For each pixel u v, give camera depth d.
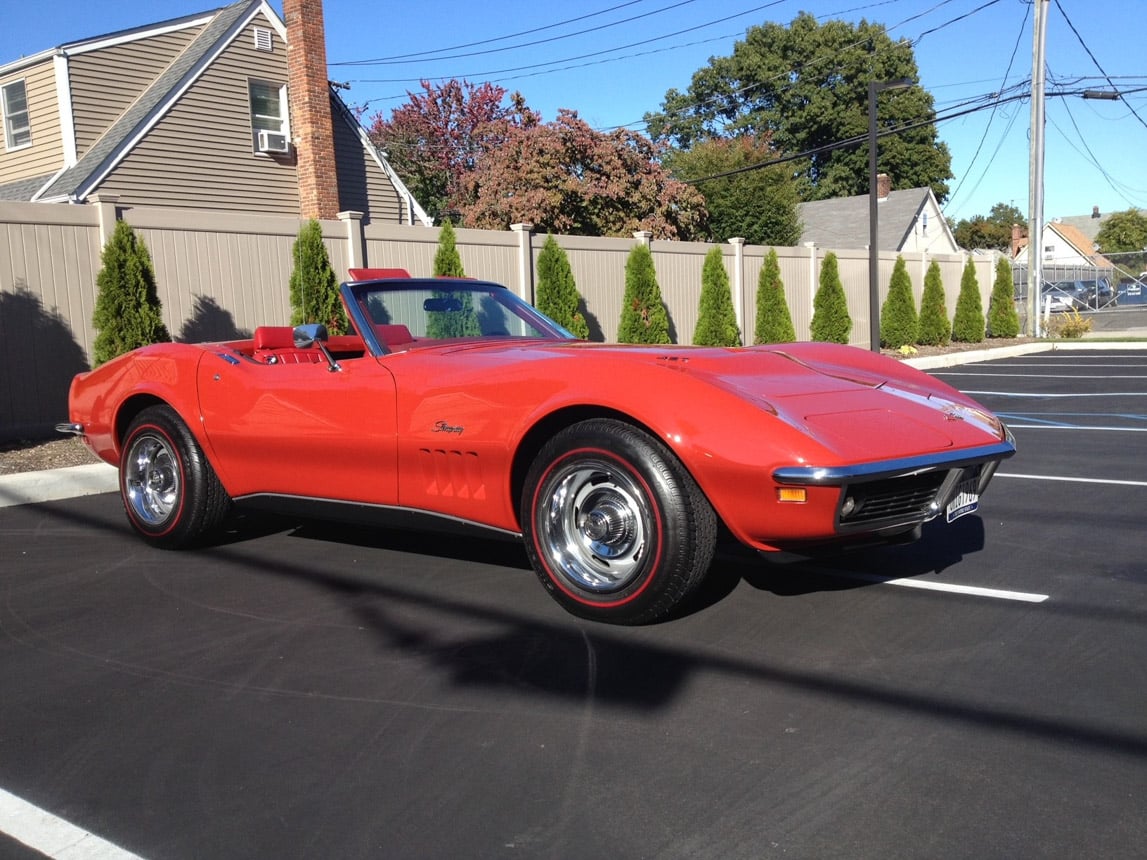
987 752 2.66
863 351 4.56
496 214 22.69
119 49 17.80
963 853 2.18
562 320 13.25
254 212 18.58
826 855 2.19
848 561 4.64
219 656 3.55
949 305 24.56
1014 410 10.95
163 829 2.38
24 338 9.05
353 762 2.70
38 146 17.73
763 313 17.42
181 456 5.04
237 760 2.73
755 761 2.64
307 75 18.55
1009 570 4.44
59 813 2.46
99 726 2.97
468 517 4.04
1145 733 2.76
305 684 3.27
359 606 4.11
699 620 3.80
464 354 4.24
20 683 3.33
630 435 3.53
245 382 4.73
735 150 30.56
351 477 4.38
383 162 21.00
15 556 5.14
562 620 3.84
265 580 4.56
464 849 2.25
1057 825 2.29
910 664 3.30
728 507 3.37
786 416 3.41
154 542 5.23
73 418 5.72
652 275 14.53
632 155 23.45
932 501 3.62
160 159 17.00
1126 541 4.93
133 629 3.88
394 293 4.74
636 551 3.61
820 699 3.03
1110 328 30.45
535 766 2.64
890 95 49.81
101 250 9.56
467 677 3.29
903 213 40.62
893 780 2.51
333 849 2.27
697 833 2.29
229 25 18.20
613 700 3.06
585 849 2.24
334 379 4.41
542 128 22.81
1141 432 8.97
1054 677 3.17
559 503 3.78
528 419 3.74
